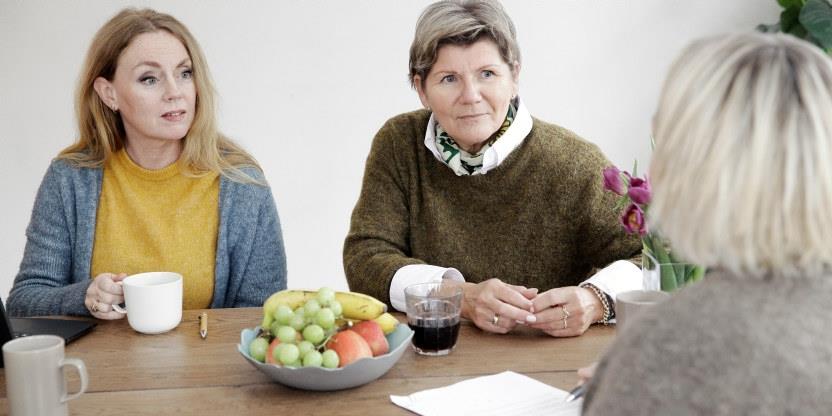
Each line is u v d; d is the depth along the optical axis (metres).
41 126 3.15
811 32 2.99
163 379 1.28
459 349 1.40
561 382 1.25
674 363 0.69
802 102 0.69
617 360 0.74
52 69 3.12
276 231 1.96
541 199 1.80
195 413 1.15
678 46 3.39
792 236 0.68
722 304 0.70
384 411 1.15
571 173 1.78
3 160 3.16
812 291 0.69
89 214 1.87
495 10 1.68
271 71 3.22
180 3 3.13
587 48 3.35
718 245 0.71
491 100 1.69
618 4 3.33
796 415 0.64
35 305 1.66
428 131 1.85
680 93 0.73
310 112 3.27
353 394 1.21
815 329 0.67
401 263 1.68
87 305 1.57
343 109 3.29
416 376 1.28
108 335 1.50
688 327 0.70
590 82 3.38
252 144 3.27
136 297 1.47
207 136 1.91
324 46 3.23
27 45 3.09
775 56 0.72
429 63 1.69
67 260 1.88
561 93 3.38
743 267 0.72
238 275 1.92
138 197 1.89
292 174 3.31
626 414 0.69
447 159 1.81
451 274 1.61
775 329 0.67
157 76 1.81
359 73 3.27
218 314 1.61
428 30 1.67
